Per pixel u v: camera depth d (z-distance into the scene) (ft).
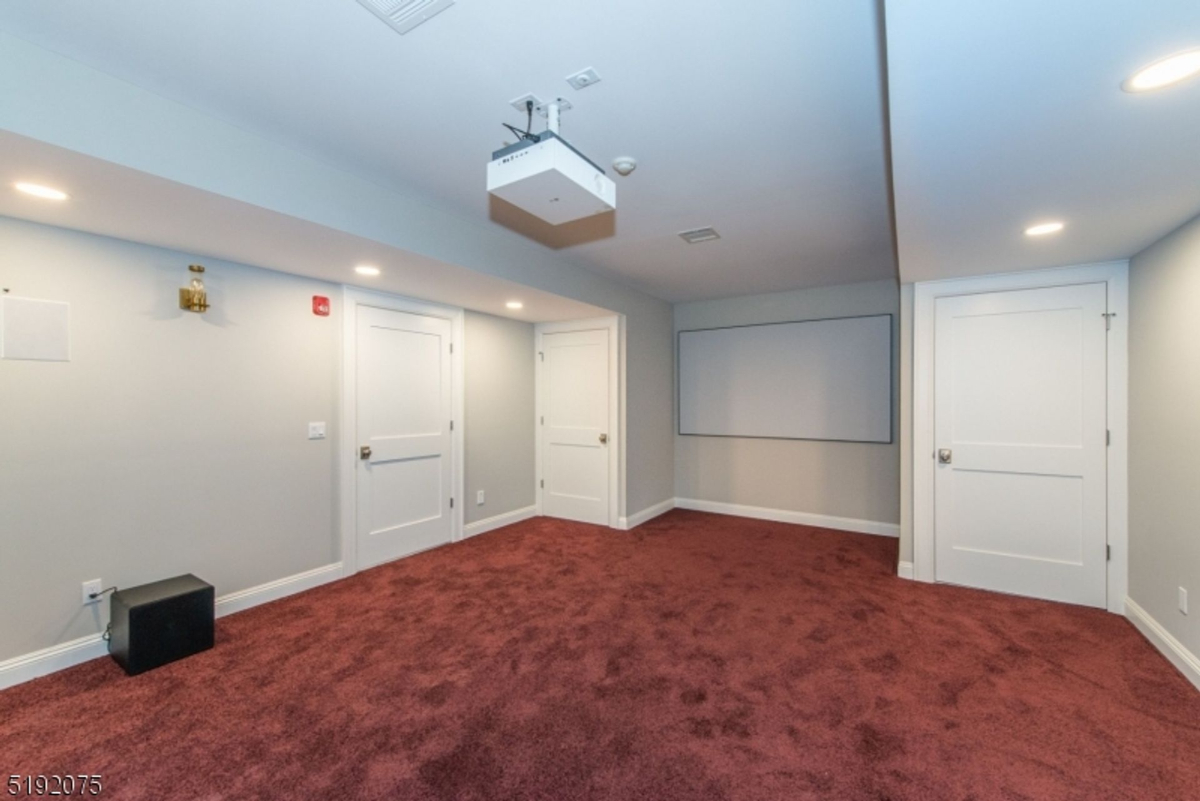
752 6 4.48
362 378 11.89
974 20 3.60
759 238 10.97
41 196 6.48
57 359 7.58
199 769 5.58
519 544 14.05
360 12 4.58
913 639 8.58
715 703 6.81
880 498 15.17
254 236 8.06
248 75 5.55
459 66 5.37
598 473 16.16
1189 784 5.40
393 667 7.68
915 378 11.30
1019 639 8.57
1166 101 4.55
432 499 13.65
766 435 16.84
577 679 7.38
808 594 10.53
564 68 5.39
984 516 10.75
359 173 7.91
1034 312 10.26
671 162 7.50
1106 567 9.72
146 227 7.63
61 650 7.58
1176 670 7.60
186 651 7.92
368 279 10.98
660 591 10.69
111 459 8.11
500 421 15.85
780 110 6.16
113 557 8.13
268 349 10.16
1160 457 8.31
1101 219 7.45
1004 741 6.07
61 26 4.79
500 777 5.50
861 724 6.39
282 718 6.47
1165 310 8.17
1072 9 3.49
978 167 5.84
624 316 15.69
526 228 10.34
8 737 6.08
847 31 4.78
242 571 9.78
